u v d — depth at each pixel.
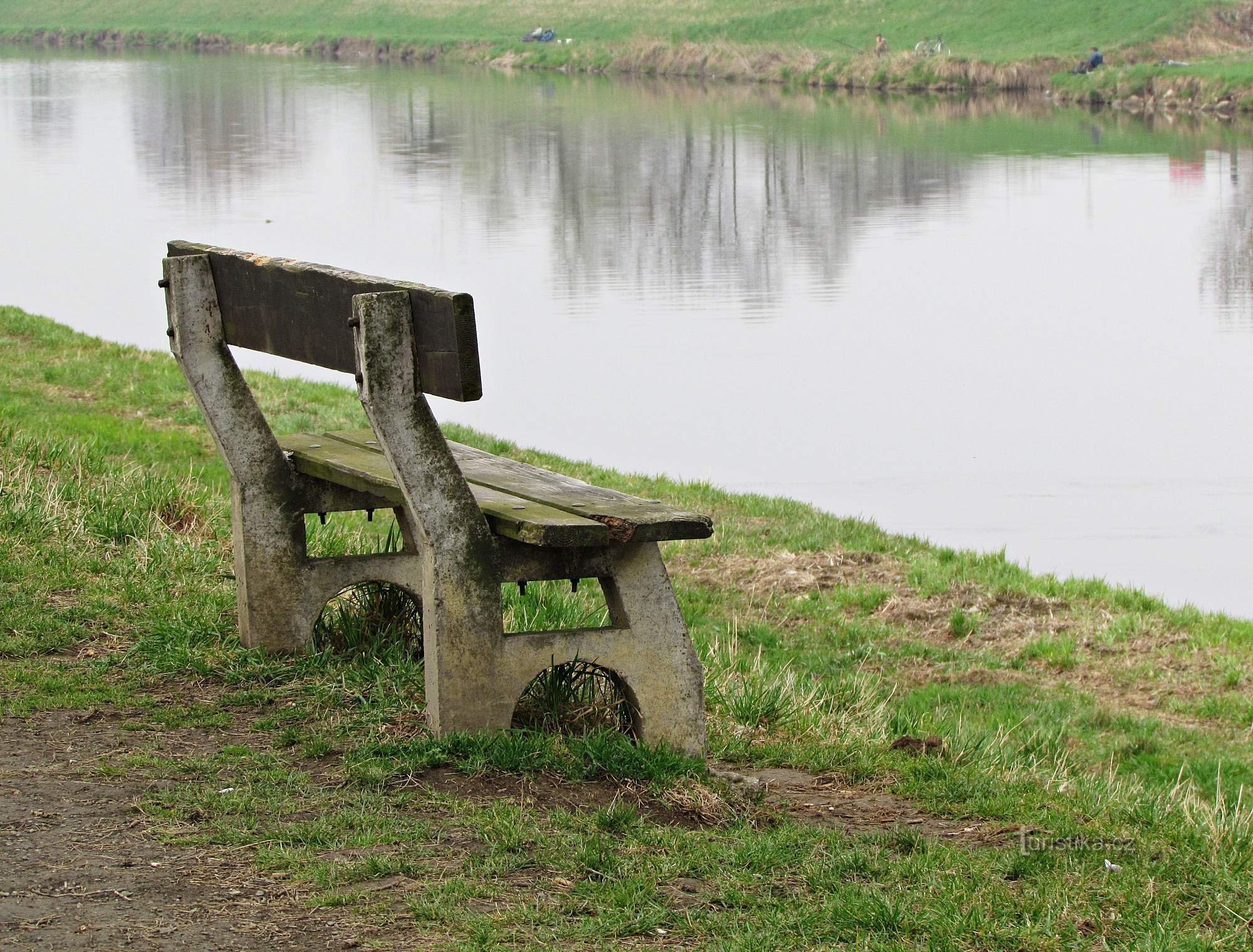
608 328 28.58
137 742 6.07
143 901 4.63
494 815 5.41
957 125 62.50
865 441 20.66
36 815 5.27
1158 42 73.94
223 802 5.43
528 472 7.10
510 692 6.07
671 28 96.12
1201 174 47.97
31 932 4.39
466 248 37.69
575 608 8.80
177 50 118.88
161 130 65.06
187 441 15.18
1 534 8.74
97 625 7.45
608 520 5.99
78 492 9.86
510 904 4.75
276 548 7.07
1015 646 12.30
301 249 36.97
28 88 85.19
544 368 25.19
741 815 5.77
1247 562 15.52
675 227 40.69
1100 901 5.11
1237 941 4.84
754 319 29.28
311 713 6.41
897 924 4.79
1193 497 17.95
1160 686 11.44
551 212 43.28
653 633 6.22
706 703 7.70
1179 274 33.25
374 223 41.50
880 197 45.38
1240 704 10.95
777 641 12.01
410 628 7.41
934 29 85.06
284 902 4.67
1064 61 73.75
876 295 31.53
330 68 99.00
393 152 57.16
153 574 8.30
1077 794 6.74
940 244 37.34
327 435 7.73
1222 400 22.86
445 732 6.00
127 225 41.03
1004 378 24.41
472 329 5.45
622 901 4.81
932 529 16.67
